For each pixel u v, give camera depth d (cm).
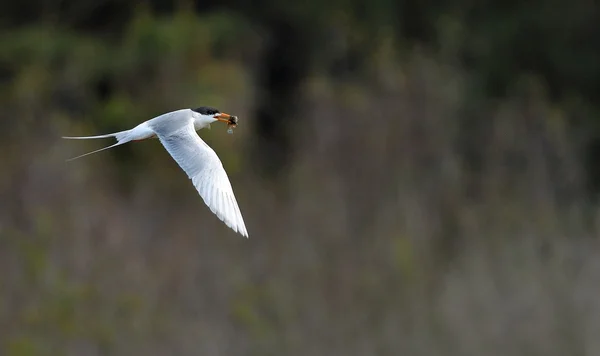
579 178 2198
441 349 1518
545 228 1809
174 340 1474
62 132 1938
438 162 2047
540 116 2233
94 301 1474
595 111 2970
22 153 1800
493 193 2009
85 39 2628
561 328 1545
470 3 3052
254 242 1744
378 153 2002
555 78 3038
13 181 1711
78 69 2461
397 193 1920
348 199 1912
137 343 1447
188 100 2391
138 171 2161
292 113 2788
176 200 1938
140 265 1575
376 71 2178
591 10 3045
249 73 2647
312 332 1550
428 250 1777
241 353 1510
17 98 2092
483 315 1552
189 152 910
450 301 1566
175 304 1558
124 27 2731
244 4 2834
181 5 2639
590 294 1584
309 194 1881
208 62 2502
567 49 3039
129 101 2436
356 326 1558
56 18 2695
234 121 1003
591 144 2845
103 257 1562
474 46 2903
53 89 2400
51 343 1424
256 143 2642
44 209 1636
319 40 2839
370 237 1780
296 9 2820
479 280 1599
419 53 2294
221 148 2320
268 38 2784
